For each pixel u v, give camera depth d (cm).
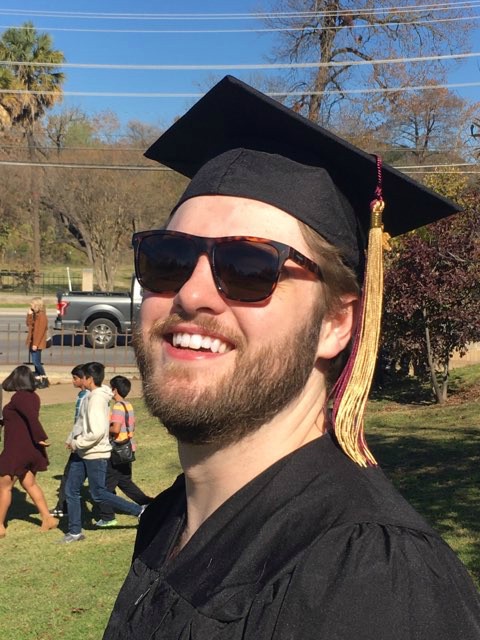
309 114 2542
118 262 4128
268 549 115
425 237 1132
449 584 106
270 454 133
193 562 128
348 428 136
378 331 144
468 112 2405
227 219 140
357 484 119
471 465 729
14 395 693
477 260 1120
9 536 674
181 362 135
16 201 4119
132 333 156
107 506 695
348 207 156
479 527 534
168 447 974
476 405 1087
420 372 1383
